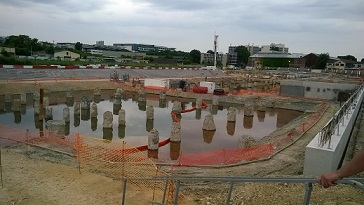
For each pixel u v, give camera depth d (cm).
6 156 1691
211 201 1193
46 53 12988
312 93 5297
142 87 6372
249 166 1791
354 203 1030
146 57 15212
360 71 10175
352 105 2803
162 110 4759
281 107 5100
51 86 5634
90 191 1275
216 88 6219
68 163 1631
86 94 5781
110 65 9044
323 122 3303
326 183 390
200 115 4456
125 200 1189
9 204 1155
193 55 17200
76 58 11700
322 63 14362
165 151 2627
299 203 1077
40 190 1278
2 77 5688
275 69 13362
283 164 1838
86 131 3300
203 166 1758
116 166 1553
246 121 4238
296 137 2539
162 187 1296
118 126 3516
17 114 4022
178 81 7031
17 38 13162
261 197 1166
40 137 2192
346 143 2067
